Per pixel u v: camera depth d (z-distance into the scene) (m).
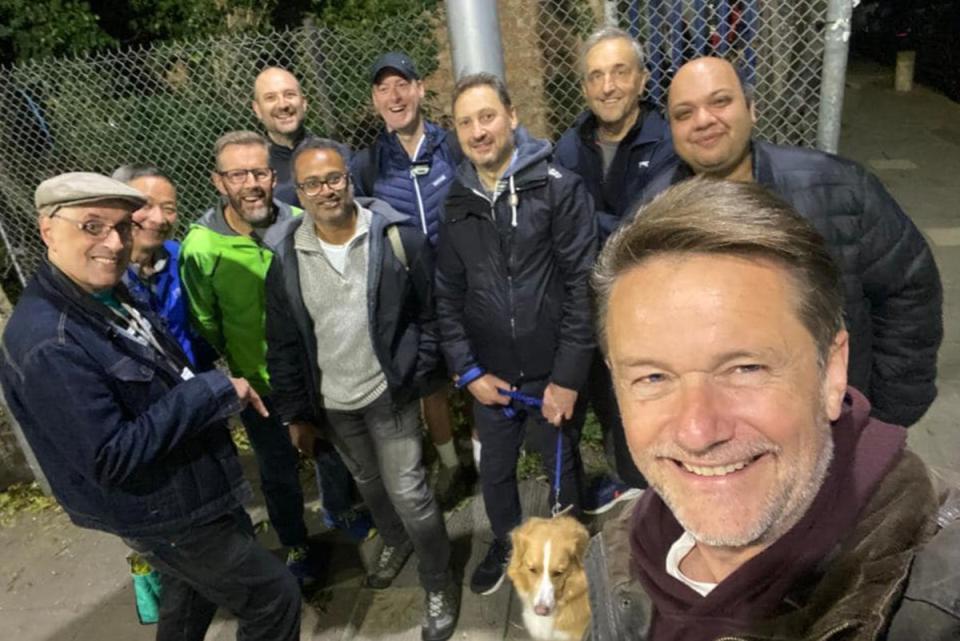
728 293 0.69
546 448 2.73
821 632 0.68
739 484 0.72
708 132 1.82
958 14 10.62
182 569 2.05
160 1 7.12
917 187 7.16
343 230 2.29
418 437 2.54
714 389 0.70
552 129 5.38
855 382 1.92
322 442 2.94
